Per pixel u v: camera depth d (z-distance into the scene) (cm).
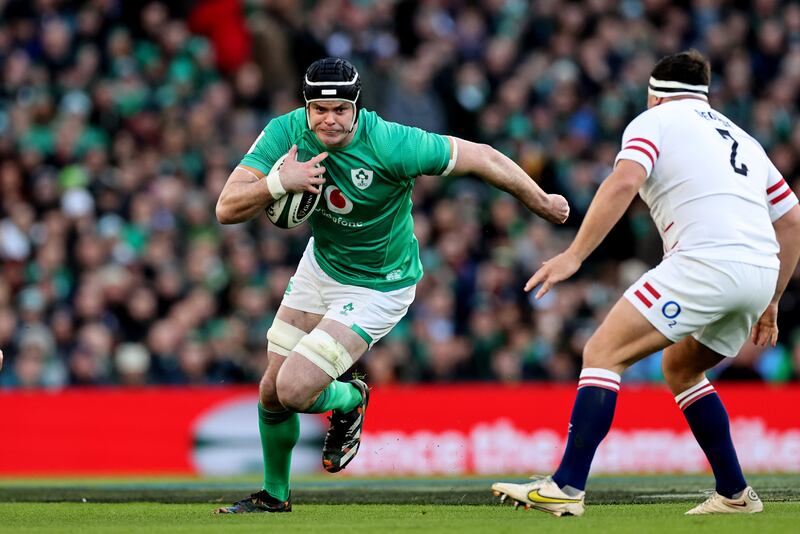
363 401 2364
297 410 2180
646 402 3956
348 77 2070
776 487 2683
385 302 2247
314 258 2273
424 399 4006
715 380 4359
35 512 2362
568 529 1823
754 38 6169
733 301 1981
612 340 1986
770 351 4628
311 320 2280
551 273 1969
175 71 5628
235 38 5866
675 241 2012
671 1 6275
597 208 1969
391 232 2219
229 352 4425
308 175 2073
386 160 2120
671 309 1969
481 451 3984
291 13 5706
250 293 4606
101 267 4706
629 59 5947
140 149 5288
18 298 4638
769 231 2025
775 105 5844
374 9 5941
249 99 5556
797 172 5538
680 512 2139
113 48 5594
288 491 2327
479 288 4794
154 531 1905
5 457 4006
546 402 4009
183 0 5959
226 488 3036
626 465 3928
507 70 5791
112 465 4009
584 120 5647
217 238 4869
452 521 2009
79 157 5141
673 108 2050
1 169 4991
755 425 3941
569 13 6038
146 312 4591
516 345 4525
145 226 4912
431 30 5909
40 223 4884
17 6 5678
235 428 4031
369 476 3878
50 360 4391
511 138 5375
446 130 5638
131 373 4350
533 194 2195
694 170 1997
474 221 5038
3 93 5444
